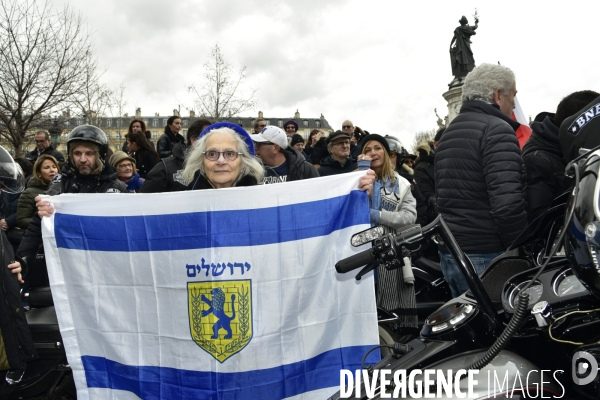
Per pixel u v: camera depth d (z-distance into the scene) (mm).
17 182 4242
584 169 1887
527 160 3658
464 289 3682
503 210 3389
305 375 2635
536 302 1970
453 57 23109
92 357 2828
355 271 2674
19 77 14836
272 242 2709
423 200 6004
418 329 4102
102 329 2805
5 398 3637
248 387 2621
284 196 2742
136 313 2777
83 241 2859
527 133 4875
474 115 3629
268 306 2672
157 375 2713
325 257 2725
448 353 2004
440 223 2039
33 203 5699
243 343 2645
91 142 4023
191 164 3010
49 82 15375
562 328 1882
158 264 2760
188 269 2723
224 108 19734
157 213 2789
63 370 3561
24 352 3449
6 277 3424
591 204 1764
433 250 4859
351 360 2648
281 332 2662
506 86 3697
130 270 2791
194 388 2656
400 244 1980
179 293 2725
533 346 1988
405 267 4047
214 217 2740
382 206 4344
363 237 2016
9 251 3484
